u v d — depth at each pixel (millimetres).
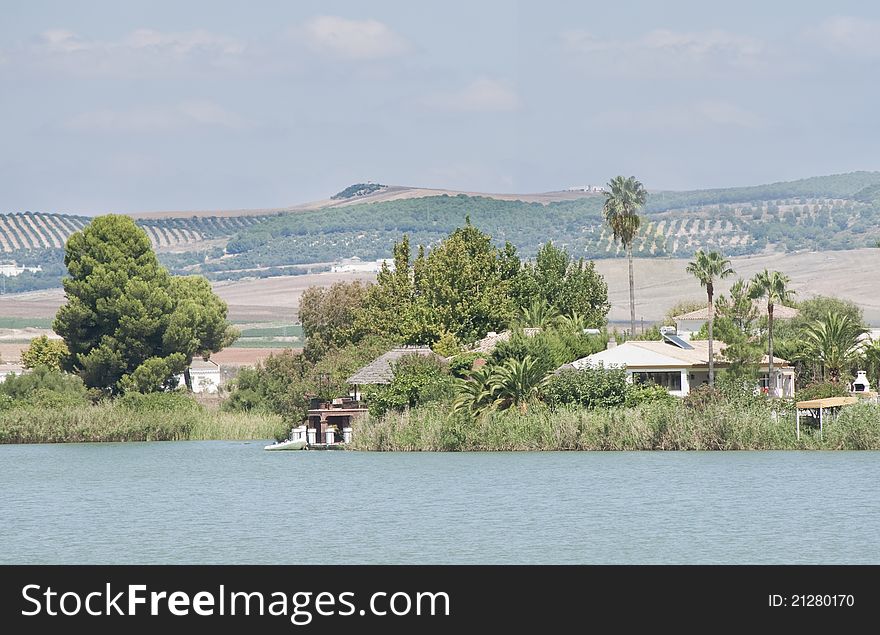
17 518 164875
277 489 191250
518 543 139625
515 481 192000
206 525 156375
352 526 153250
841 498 167875
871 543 136500
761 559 128875
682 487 180875
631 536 142750
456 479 196750
